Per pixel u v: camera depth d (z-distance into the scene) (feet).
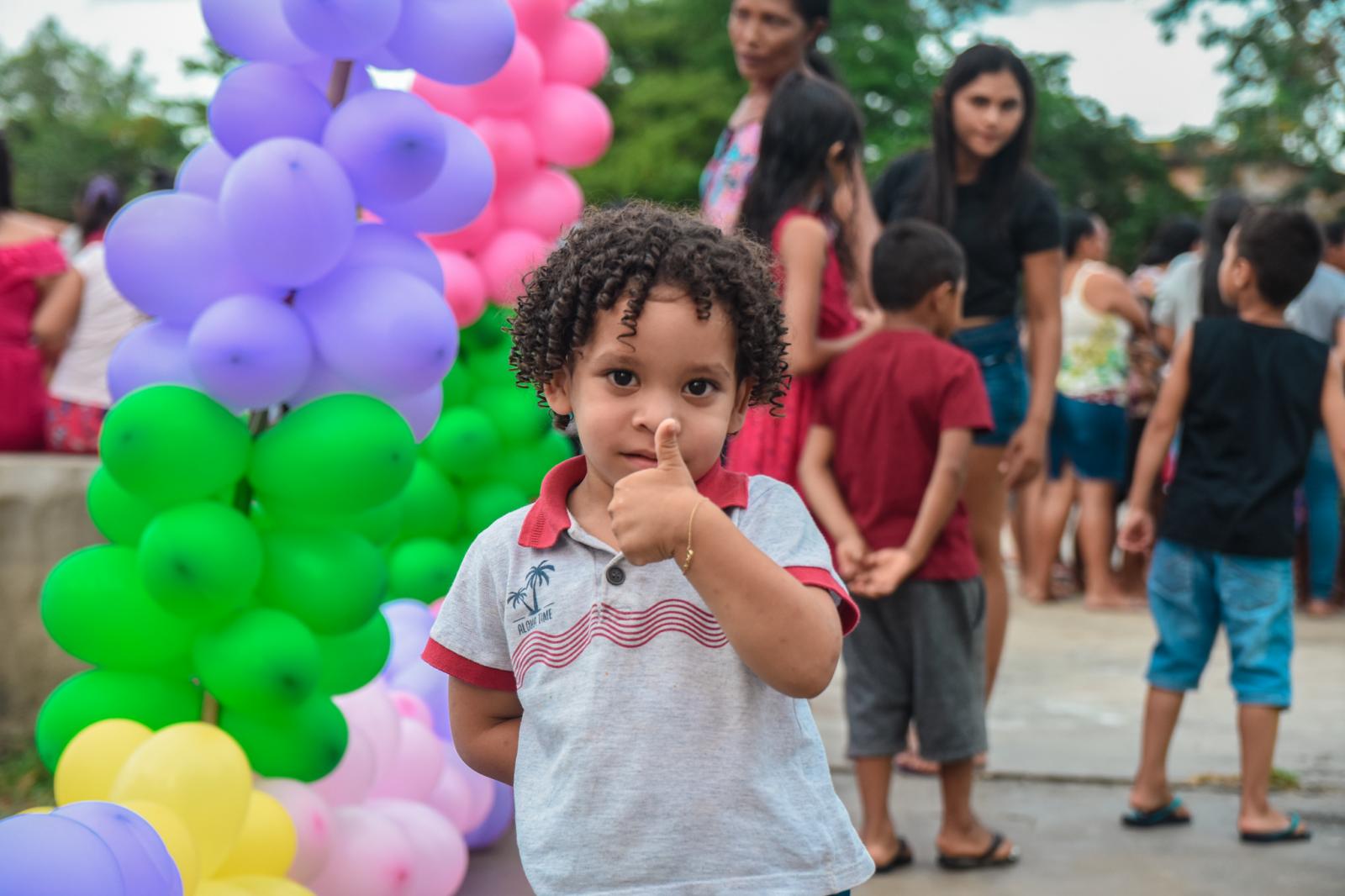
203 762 6.81
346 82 8.36
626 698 4.95
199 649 7.66
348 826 8.16
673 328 4.87
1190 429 11.73
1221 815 11.83
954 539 10.41
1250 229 11.76
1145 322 21.98
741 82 94.99
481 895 9.51
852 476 10.48
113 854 5.60
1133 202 79.66
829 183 10.87
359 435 7.61
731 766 4.89
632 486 4.75
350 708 8.66
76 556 7.88
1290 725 14.65
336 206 7.61
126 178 131.85
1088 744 13.94
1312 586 21.38
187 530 7.39
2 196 14.67
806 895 4.88
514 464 11.81
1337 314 19.80
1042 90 77.82
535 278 5.47
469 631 5.47
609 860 4.85
